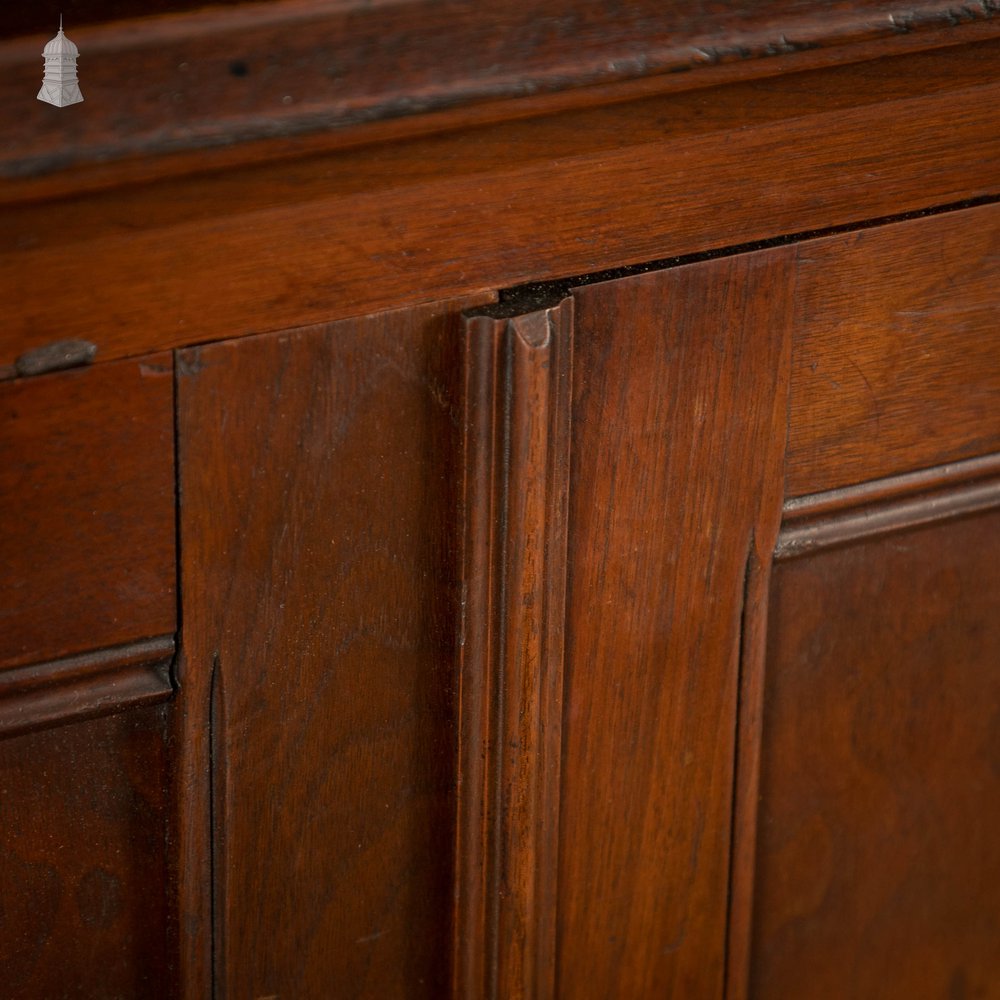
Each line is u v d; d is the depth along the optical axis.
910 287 0.75
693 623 0.76
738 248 0.70
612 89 0.60
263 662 0.68
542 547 0.68
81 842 0.68
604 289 0.67
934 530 0.81
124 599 0.64
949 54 0.69
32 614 0.62
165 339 0.60
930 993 0.95
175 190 0.57
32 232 0.56
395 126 0.57
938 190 0.73
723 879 0.84
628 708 0.76
